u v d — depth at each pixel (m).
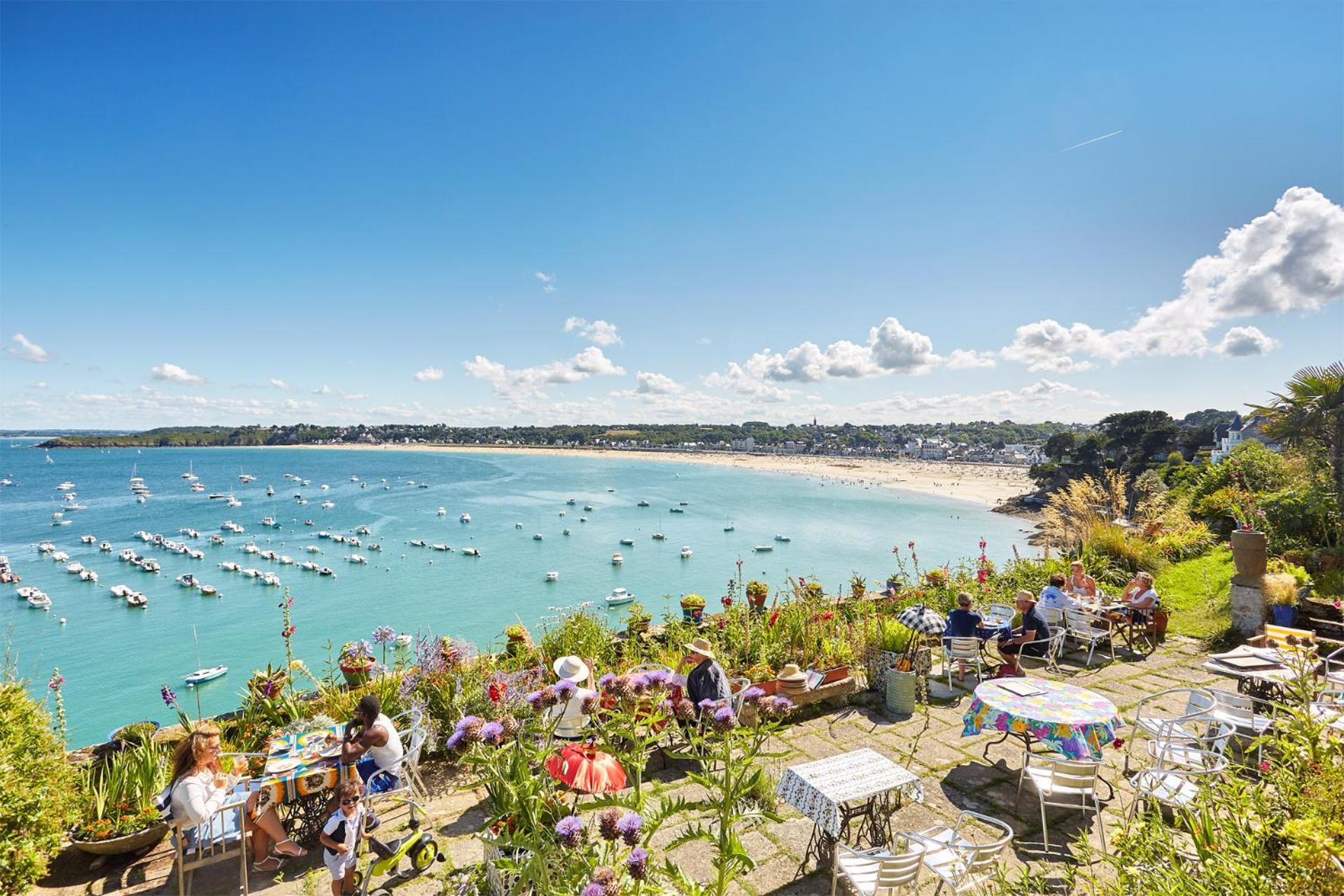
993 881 4.12
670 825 5.38
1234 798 3.33
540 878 3.22
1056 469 101.94
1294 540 12.91
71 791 5.03
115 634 39.75
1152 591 9.99
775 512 104.56
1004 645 8.50
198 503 108.44
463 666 7.33
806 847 5.14
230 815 4.95
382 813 5.60
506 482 159.50
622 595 49.06
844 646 8.92
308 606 46.41
